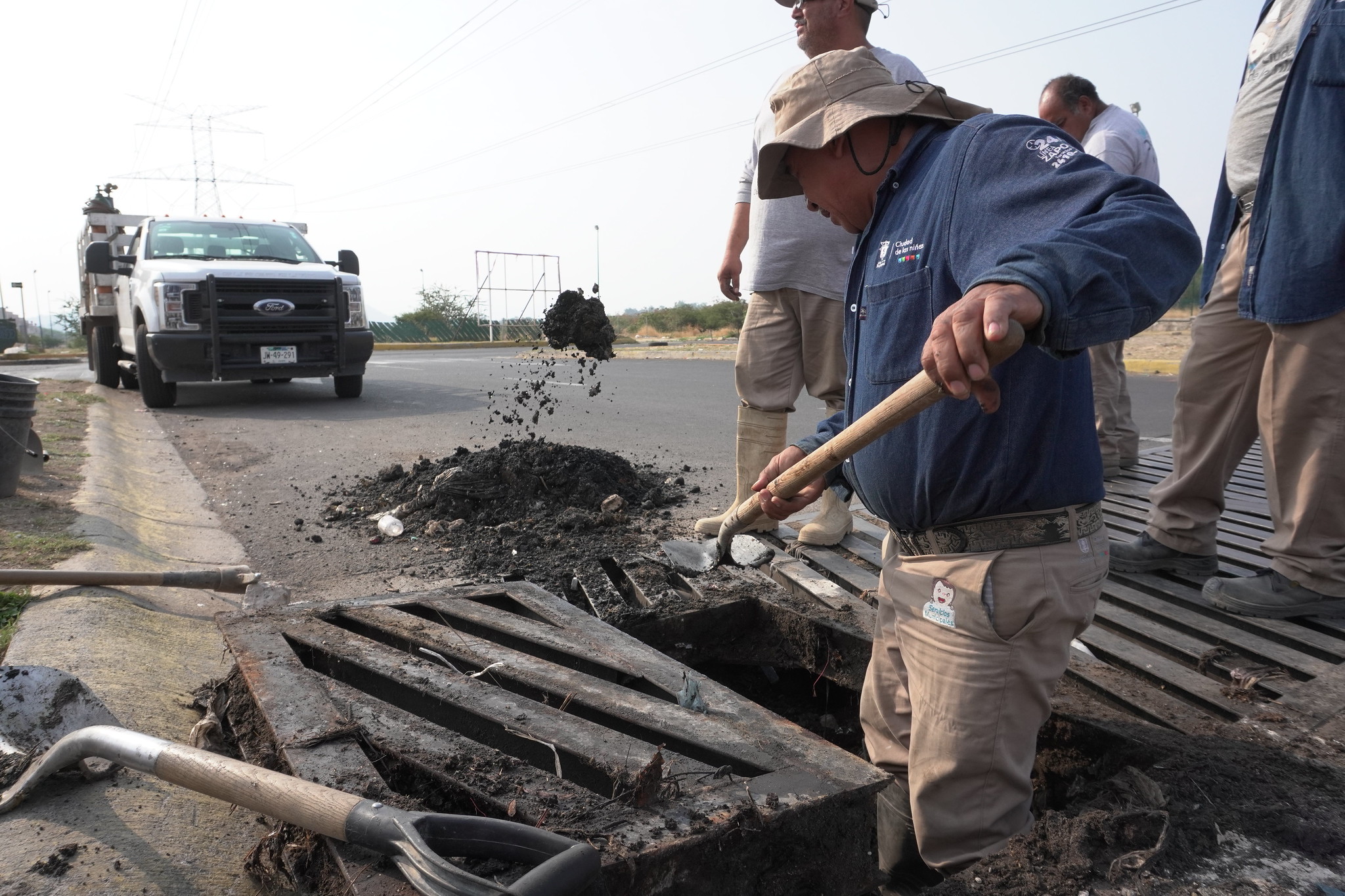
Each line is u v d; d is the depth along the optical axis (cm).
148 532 410
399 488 477
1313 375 263
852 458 197
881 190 191
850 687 284
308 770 166
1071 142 169
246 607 271
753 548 361
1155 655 259
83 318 1164
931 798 183
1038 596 171
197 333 834
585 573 337
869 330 191
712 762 182
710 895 151
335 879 148
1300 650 256
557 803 158
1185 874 151
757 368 362
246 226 1005
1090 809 171
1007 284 135
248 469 568
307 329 890
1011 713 176
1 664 234
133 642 265
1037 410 167
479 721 198
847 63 193
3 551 332
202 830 179
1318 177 255
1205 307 316
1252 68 297
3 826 173
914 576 189
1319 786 179
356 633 253
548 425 784
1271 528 388
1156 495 328
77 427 658
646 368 1652
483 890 119
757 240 354
